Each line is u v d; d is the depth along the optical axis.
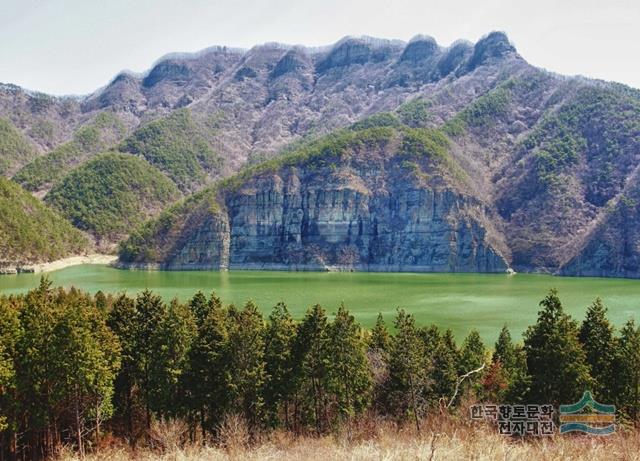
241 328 53.78
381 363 60.78
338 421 50.59
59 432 53.12
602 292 170.38
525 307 133.00
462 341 92.12
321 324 56.00
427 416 44.69
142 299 61.00
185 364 55.16
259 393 53.28
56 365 48.41
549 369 46.16
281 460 30.30
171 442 40.66
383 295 160.50
